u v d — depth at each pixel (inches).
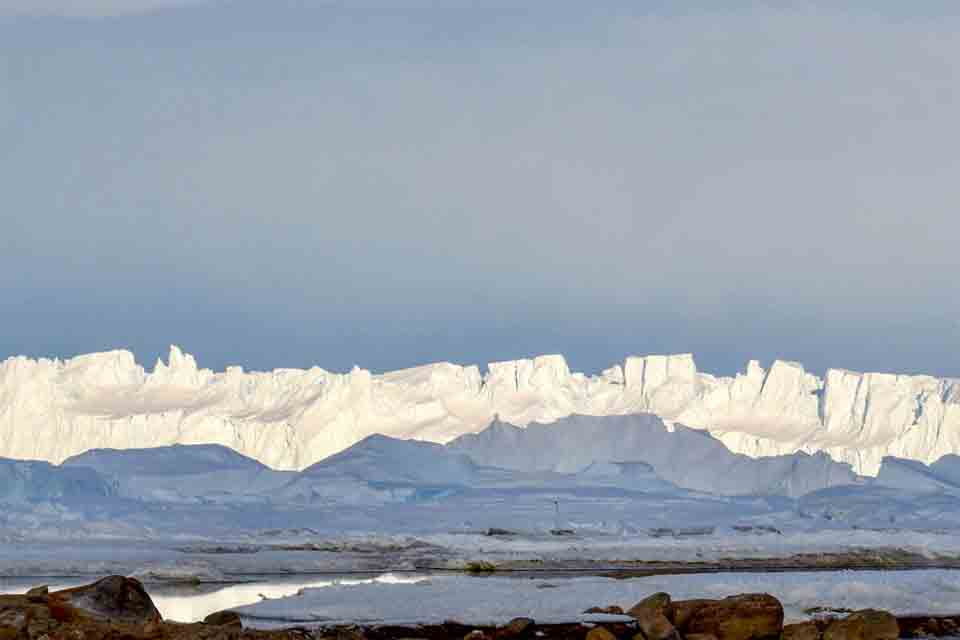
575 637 5511.8
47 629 5032.0
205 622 5487.2
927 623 6058.1
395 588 6830.7
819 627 5787.4
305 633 5364.2
